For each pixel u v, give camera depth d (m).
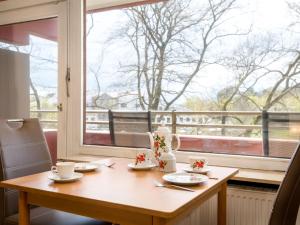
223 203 1.67
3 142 1.79
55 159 2.83
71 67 2.73
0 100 3.13
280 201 1.05
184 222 2.08
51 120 2.86
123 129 2.84
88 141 2.76
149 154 1.76
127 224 1.14
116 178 1.48
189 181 1.37
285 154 2.13
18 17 2.97
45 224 1.56
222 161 2.22
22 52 3.03
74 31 2.72
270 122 2.25
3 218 1.67
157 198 1.16
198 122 2.82
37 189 1.28
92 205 1.22
